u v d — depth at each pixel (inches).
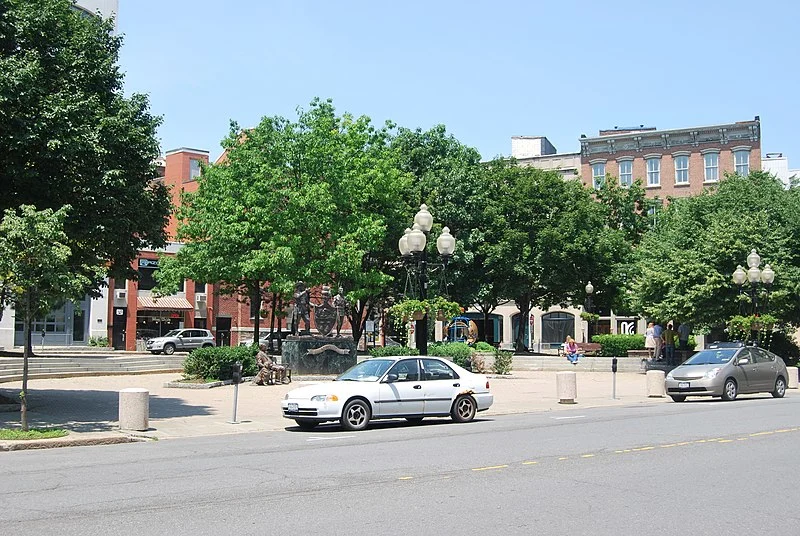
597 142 2593.5
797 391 1133.7
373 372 670.5
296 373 1170.0
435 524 299.6
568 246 1760.6
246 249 1518.2
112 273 792.3
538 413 804.6
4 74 634.2
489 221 1797.5
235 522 302.2
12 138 639.8
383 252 1670.8
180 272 1583.4
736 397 977.5
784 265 1451.8
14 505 333.1
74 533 285.0
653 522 304.5
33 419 688.4
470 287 1796.3
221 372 1073.5
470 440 554.6
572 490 366.6
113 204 700.0
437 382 682.2
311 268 1467.8
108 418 701.3
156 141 756.6
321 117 1573.6
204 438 595.8
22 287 562.6
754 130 2397.9
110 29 802.2
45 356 1454.2
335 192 1524.4
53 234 568.7
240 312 2358.5
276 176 1487.5
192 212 1596.9
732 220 1492.4
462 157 1829.5
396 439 568.1
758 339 1235.2
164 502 339.3
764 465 438.3
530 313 2738.7
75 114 675.4
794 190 1681.8
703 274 1439.5
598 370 1549.0
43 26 722.2
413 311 932.6
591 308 1843.0
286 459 465.1
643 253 1739.7
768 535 286.4
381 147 1683.1
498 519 308.0
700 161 2461.9
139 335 2193.7
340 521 304.0
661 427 624.7
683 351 1521.9
